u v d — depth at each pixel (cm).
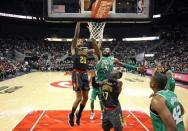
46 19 795
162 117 311
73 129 823
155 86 343
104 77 647
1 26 4466
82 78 648
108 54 653
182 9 3838
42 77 2717
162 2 4272
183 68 2831
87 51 661
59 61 4328
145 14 777
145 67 599
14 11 4384
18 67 3434
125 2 773
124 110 1112
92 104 951
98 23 785
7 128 834
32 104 1241
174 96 338
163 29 4578
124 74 3291
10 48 4166
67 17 781
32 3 4491
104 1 759
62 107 1169
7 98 1408
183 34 4106
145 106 1203
